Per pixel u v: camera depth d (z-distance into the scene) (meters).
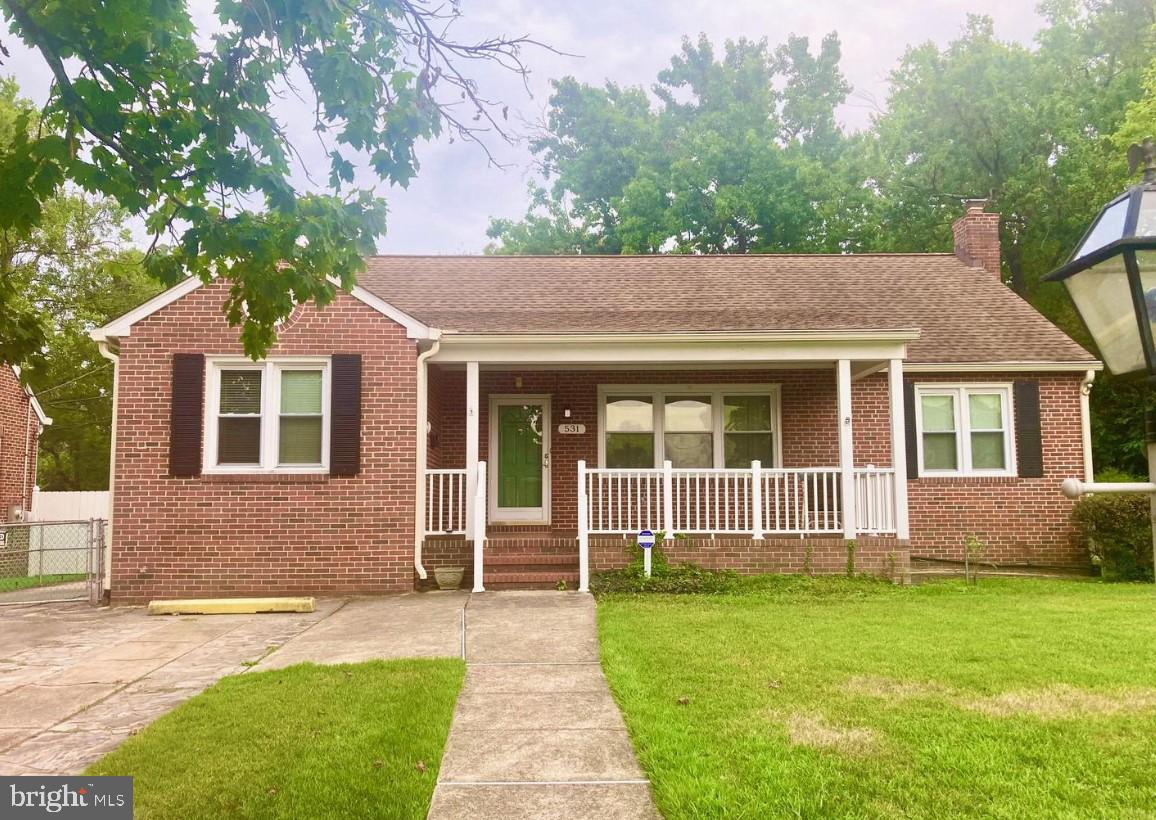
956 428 14.05
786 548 11.18
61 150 3.47
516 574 10.88
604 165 31.62
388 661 6.63
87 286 28.41
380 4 3.94
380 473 11.01
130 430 10.83
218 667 6.95
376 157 4.10
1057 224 25.47
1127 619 7.87
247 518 10.83
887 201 28.28
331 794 3.90
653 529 12.56
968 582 11.47
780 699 5.25
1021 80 27.09
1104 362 2.64
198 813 3.76
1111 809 3.55
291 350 11.07
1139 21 26.77
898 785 3.84
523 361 11.56
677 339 11.37
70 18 3.26
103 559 11.12
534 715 5.19
